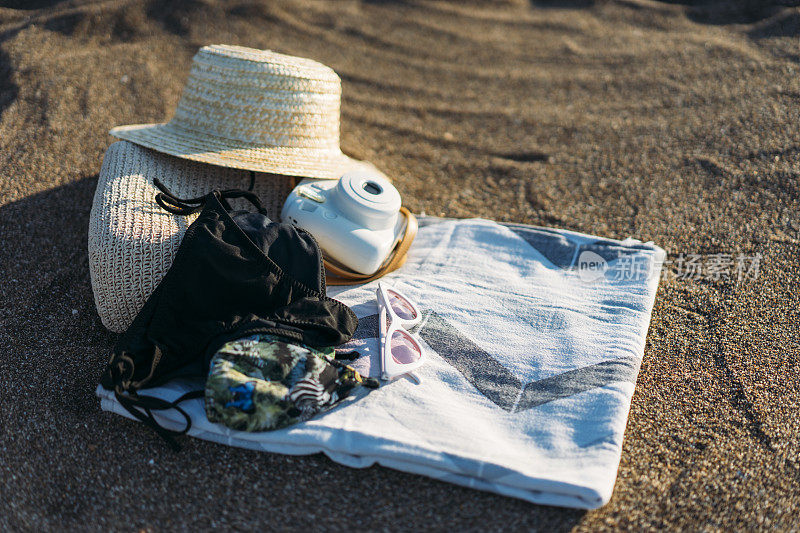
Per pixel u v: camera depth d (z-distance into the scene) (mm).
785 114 4484
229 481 2164
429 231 3523
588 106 5035
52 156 3828
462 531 2021
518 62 5750
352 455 2184
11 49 4711
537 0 6809
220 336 2332
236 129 3160
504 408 2383
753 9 6043
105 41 5125
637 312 2885
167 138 3160
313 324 2467
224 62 3168
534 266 3260
